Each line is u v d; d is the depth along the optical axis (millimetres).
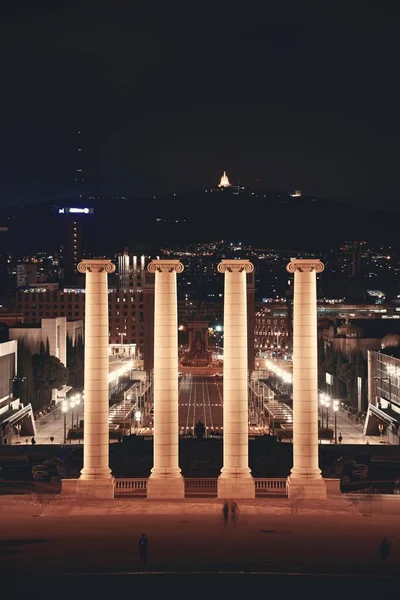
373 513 97812
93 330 102562
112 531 88562
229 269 101000
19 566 75625
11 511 99312
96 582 70938
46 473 136125
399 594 67750
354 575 72875
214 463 141375
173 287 101875
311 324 102312
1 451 158875
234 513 93125
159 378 102375
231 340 101625
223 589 69125
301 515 96125
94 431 103062
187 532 88062
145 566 75250
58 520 93812
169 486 102938
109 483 103312
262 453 144750
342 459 141500
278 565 75688
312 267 102125
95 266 102125
